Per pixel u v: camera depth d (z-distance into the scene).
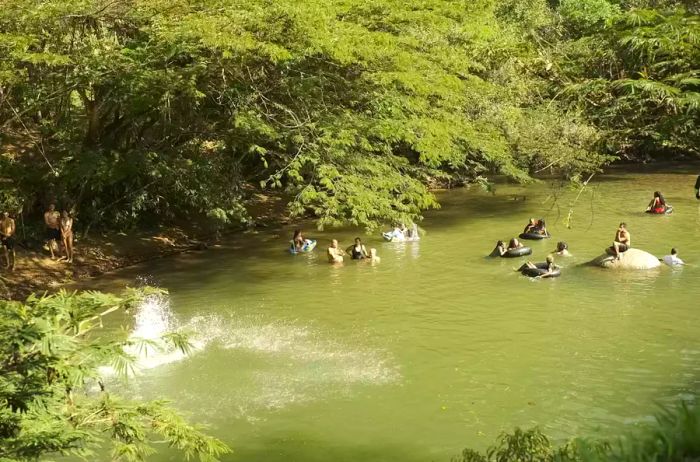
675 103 11.11
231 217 28.97
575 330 15.39
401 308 17.62
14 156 23.64
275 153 23.98
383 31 24.97
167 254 24.95
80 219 24.78
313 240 26.06
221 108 24.06
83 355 6.80
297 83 21.97
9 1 17.92
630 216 29.17
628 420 10.84
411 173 33.78
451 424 10.98
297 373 13.25
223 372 13.30
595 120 14.22
